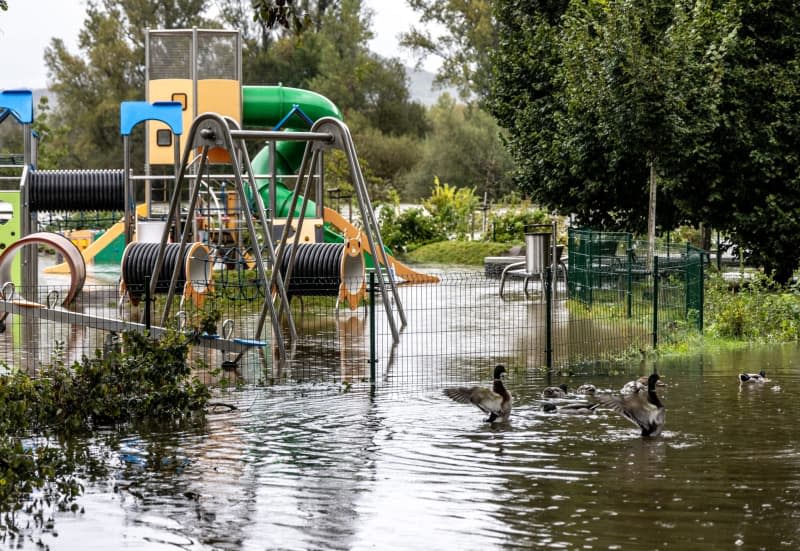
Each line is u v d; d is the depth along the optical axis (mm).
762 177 33031
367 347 23094
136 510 11375
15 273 32312
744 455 13359
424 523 10820
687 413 15961
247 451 13820
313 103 41531
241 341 20469
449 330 25766
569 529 10586
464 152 85750
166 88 39344
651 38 28625
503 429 14938
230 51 39719
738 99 32656
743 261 35531
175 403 16188
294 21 17406
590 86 29703
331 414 16078
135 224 37125
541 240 33344
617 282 27219
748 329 24969
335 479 12445
